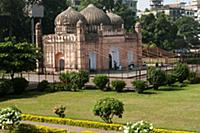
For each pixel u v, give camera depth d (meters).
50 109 39.06
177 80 57.25
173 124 31.58
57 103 42.84
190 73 59.16
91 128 28.39
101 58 72.19
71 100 44.88
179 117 34.44
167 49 109.94
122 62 76.25
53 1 96.12
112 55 74.50
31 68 51.91
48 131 26.39
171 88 54.00
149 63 85.62
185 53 100.69
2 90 47.75
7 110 25.88
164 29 110.94
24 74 68.56
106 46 72.88
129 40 77.56
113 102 28.80
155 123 31.97
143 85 49.59
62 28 73.25
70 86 52.41
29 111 37.94
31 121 31.17
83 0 118.56
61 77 53.81
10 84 48.91
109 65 74.25
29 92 51.56
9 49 50.38
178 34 122.56
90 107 39.88
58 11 96.00
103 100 29.28
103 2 117.88
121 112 28.83
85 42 69.19
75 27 72.62
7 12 84.50
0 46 49.81
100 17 74.88
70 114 35.84
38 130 26.61
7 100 45.31
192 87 54.94
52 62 72.00
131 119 33.56
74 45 69.12
